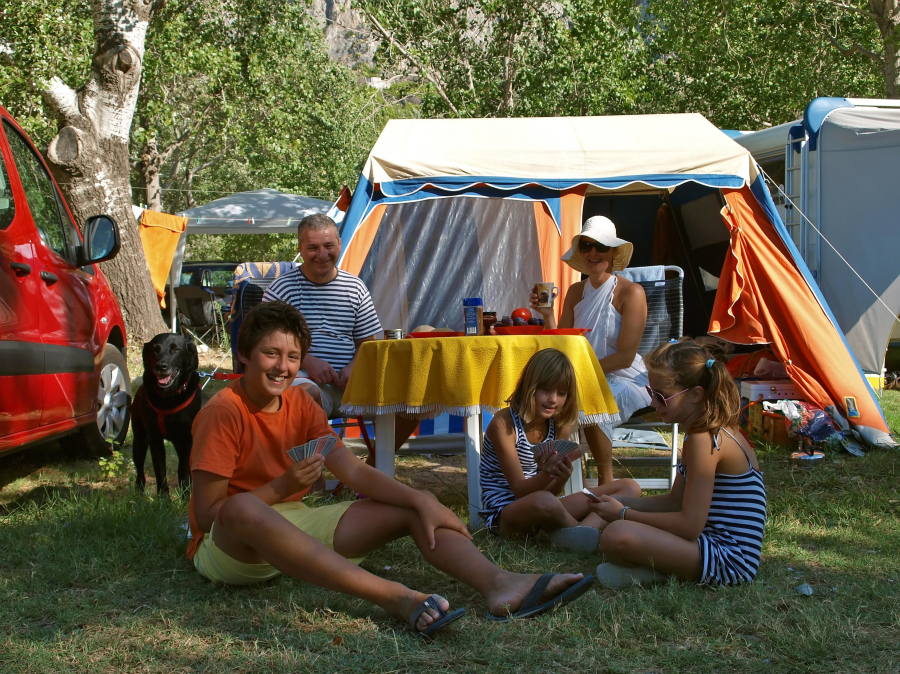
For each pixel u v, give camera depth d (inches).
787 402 227.6
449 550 103.8
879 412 229.1
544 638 92.0
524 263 285.1
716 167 249.9
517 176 249.0
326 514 108.4
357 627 96.0
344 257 247.4
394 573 117.8
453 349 139.5
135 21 429.7
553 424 142.3
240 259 1240.8
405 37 815.7
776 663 87.1
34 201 178.5
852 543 136.7
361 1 825.5
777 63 740.0
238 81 849.5
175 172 1185.4
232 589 109.3
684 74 793.6
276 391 110.4
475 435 145.8
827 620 97.0
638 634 94.7
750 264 246.5
